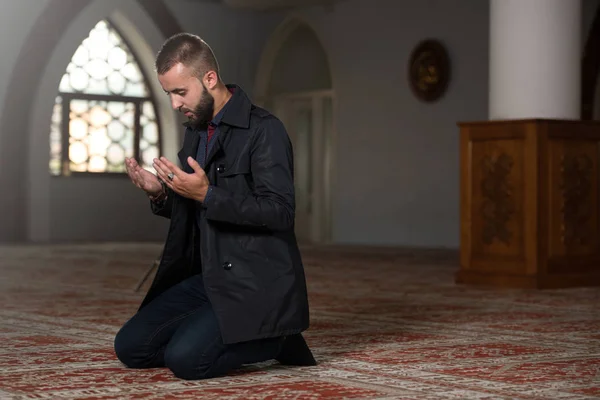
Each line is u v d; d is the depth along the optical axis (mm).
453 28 15953
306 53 18859
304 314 4184
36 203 17578
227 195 3904
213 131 4188
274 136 4105
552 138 9203
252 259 4055
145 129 18859
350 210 17734
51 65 17391
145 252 14930
